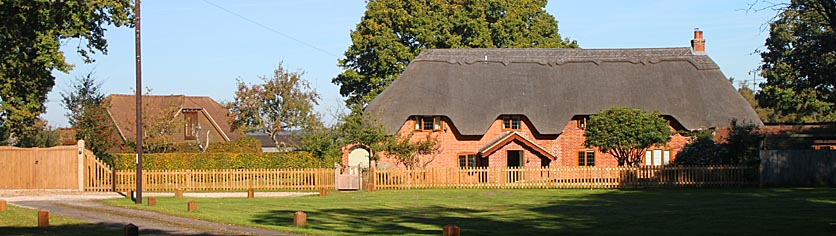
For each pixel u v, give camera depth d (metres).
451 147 53.06
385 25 67.00
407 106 52.38
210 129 72.38
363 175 43.50
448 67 55.25
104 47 41.28
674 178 42.91
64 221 25.00
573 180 43.47
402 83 54.34
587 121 53.44
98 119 53.38
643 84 54.25
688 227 24.25
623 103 53.12
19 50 37.19
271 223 25.12
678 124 52.91
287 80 68.81
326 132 48.75
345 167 45.84
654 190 41.31
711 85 54.25
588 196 37.78
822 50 33.16
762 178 42.69
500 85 54.12
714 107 52.75
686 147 49.28
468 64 55.59
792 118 82.94
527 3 72.00
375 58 67.50
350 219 27.34
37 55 37.19
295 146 62.69
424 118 53.19
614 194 38.88
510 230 23.94
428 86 53.75
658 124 46.25
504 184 43.47
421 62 55.75
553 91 53.94
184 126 70.62
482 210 31.17
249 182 42.59
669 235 22.41
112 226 23.89
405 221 26.80
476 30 67.12
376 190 42.47
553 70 55.44
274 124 67.50
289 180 42.94
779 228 23.56
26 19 36.09
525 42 69.50
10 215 26.25
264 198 36.62
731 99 53.53
